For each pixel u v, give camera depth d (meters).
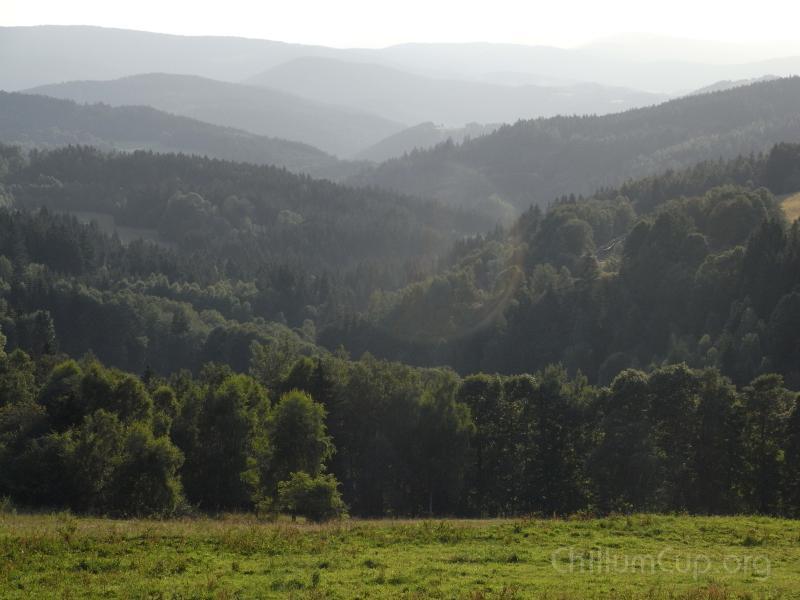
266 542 30.81
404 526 35.59
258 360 103.62
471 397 77.25
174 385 87.50
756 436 67.62
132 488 48.22
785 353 107.12
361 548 30.55
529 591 24.53
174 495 48.75
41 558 27.64
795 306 108.19
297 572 26.59
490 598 23.62
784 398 68.31
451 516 70.56
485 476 75.06
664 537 33.47
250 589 24.47
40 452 52.59
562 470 74.56
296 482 46.03
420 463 71.06
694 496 68.56
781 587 25.58
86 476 51.19
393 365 86.31
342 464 74.81
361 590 24.39
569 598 23.48
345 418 75.06
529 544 31.77
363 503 73.69
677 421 70.06
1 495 51.34
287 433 54.53
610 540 32.62
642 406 71.12
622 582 25.95
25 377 75.50
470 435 71.94
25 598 23.50
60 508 49.91
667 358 115.81
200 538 31.28
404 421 73.69
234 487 57.62
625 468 67.75
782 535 33.84
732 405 68.75
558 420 75.62
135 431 49.97
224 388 59.44
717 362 105.44
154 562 27.45
